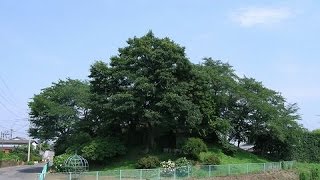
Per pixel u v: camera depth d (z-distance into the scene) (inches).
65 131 2244.1
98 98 1849.2
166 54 1820.9
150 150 1951.3
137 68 1849.2
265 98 2297.0
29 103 2212.1
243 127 2333.9
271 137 2351.1
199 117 1838.1
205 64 2338.8
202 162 1839.3
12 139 5059.1
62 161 1731.1
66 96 2262.6
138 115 1829.5
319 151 2669.8
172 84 1818.4
